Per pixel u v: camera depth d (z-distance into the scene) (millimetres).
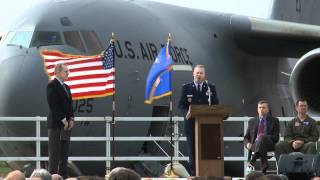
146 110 67500
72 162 66125
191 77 71625
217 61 75562
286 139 52562
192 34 74500
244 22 76938
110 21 67375
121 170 25938
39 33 64875
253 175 31688
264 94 80625
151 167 69625
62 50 64062
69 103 50906
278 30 76375
